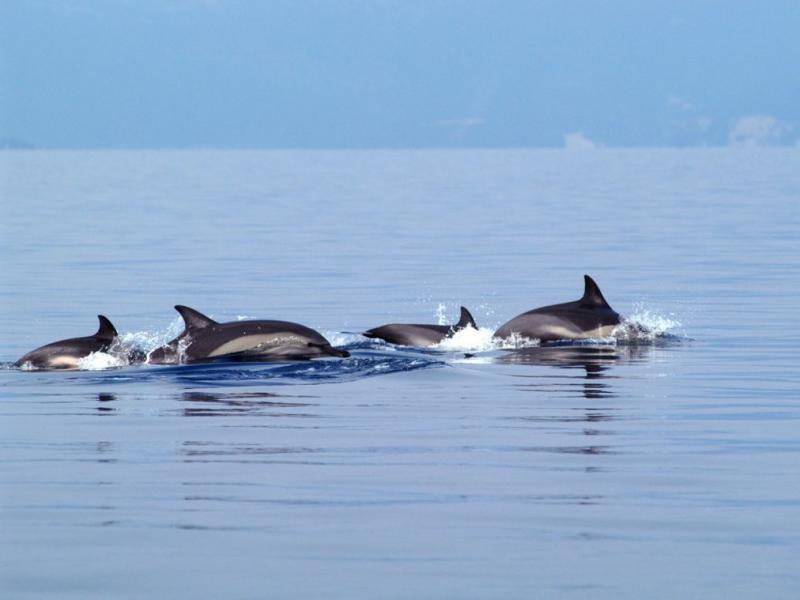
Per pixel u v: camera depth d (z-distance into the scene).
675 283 125.50
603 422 57.91
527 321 88.50
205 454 50.88
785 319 98.94
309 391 66.50
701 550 37.78
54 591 34.56
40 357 74.94
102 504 43.09
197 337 77.00
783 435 54.78
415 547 38.16
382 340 87.38
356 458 50.03
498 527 40.25
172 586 34.88
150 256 156.00
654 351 82.62
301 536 39.25
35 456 50.72
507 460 49.75
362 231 198.75
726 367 75.56
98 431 55.91
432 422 57.81
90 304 109.06
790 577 35.16
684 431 55.75
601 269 139.62
